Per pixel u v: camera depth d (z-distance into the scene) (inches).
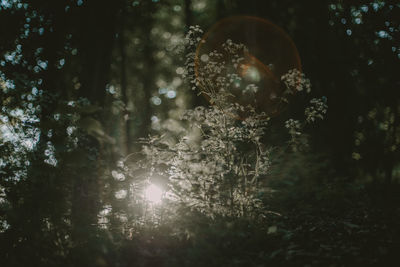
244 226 174.7
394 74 427.2
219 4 613.9
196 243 155.9
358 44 444.8
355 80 437.4
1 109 177.2
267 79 314.0
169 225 173.5
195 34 213.2
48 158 168.4
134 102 844.6
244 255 155.6
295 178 239.1
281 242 168.4
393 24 428.1
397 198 277.7
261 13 466.0
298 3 468.4
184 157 187.2
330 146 368.2
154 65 797.9
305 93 364.2
